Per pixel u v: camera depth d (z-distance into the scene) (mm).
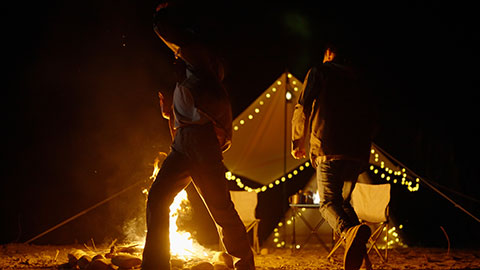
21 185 7473
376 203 4828
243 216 5578
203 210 7277
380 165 6906
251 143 6980
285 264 4465
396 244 7086
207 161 2670
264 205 7379
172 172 2699
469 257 5188
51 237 7254
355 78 3557
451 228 7301
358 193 4953
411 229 7270
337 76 3477
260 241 7234
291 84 6910
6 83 7609
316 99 3480
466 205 7379
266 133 6980
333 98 3434
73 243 7145
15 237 7234
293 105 6910
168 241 2650
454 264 4512
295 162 7008
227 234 2783
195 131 2686
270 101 6969
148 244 2619
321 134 3418
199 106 2670
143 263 2609
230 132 2850
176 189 2727
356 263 3029
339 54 3678
